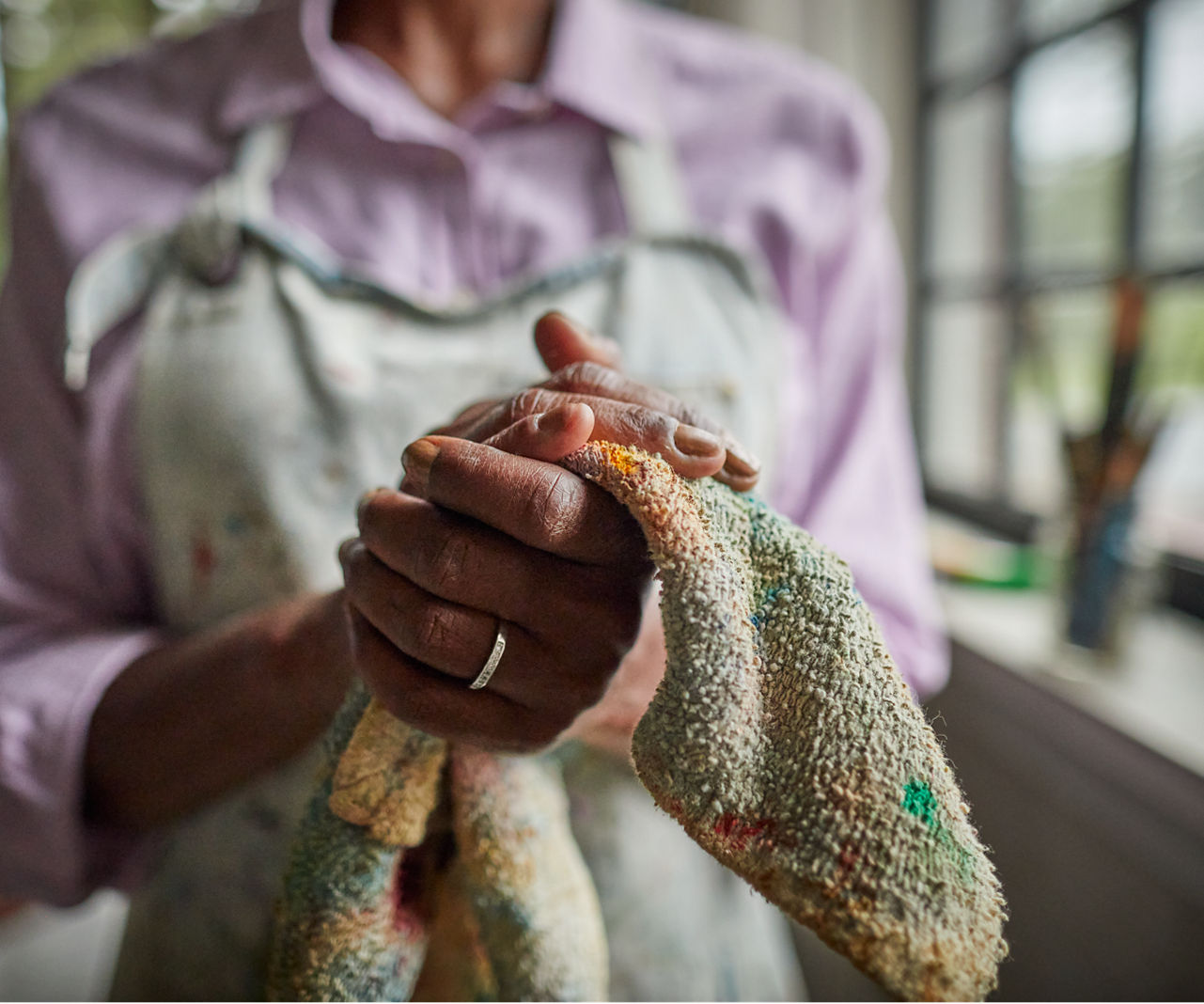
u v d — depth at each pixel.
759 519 0.24
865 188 0.58
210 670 0.37
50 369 0.50
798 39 1.12
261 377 0.44
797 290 0.56
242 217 0.47
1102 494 0.66
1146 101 0.77
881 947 0.20
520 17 0.54
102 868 0.47
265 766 0.40
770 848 0.21
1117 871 0.59
